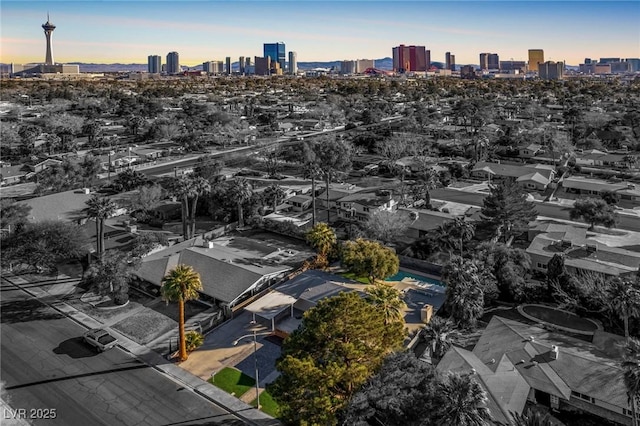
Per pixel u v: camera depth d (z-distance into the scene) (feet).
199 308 201.26
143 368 162.91
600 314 183.73
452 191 338.54
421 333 167.84
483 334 168.76
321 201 323.78
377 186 371.15
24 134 526.16
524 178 366.22
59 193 315.58
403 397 110.11
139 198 306.55
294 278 219.00
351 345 122.52
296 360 117.39
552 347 149.89
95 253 242.78
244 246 255.29
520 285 198.49
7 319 192.85
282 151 458.91
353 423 107.04
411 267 233.96
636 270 203.31
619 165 422.00
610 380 136.98
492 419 120.16
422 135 542.57
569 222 280.72
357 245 217.56
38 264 233.14
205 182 268.41
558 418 135.64
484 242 225.76
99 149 507.30
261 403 146.30
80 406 144.36
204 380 157.07
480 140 458.91
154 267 217.97
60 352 171.22
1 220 264.72
